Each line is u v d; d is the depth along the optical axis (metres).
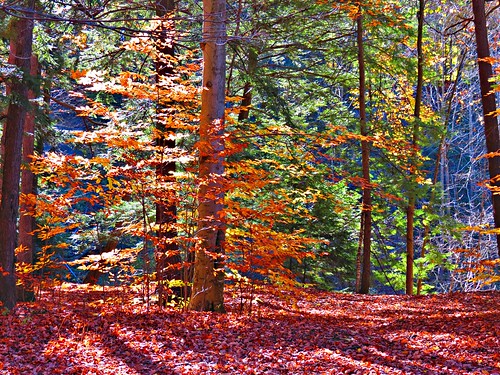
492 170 14.44
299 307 14.82
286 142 15.59
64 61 18.16
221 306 11.23
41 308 10.55
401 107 27.33
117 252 11.21
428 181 22.52
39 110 11.77
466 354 8.18
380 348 8.68
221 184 10.59
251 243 11.54
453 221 22.86
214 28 10.31
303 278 25.03
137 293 13.09
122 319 9.44
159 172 10.95
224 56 11.18
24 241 16.50
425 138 20.80
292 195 18.50
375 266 31.78
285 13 20.08
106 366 7.09
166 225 11.31
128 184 10.44
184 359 7.54
